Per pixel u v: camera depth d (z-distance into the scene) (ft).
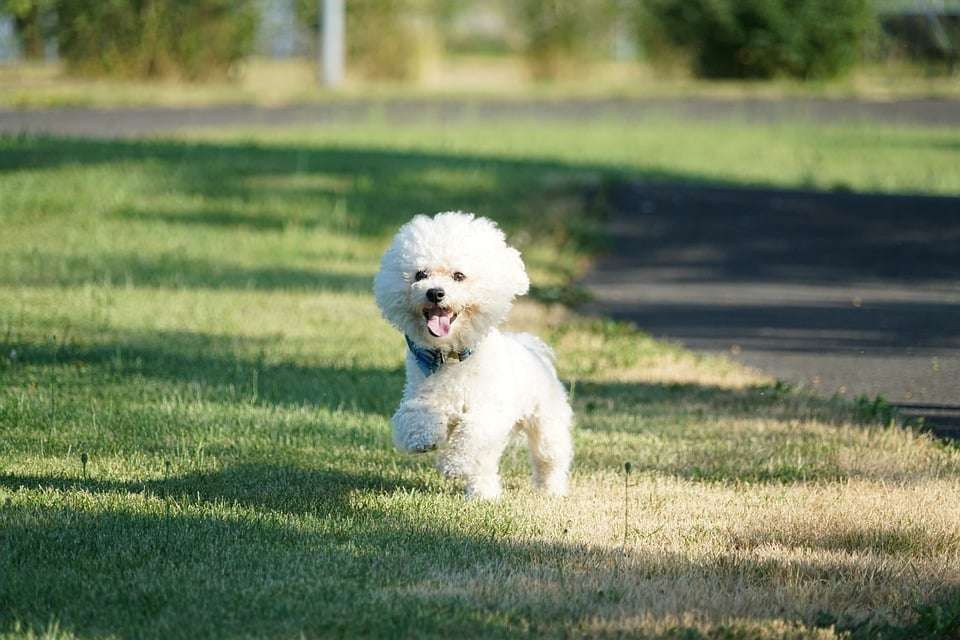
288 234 60.54
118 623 19.22
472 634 18.99
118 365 37.32
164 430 31.32
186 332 43.19
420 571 21.67
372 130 98.48
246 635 18.83
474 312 25.16
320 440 31.14
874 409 34.35
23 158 72.49
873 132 107.34
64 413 32.40
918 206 66.85
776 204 68.49
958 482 28.25
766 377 39.34
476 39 172.86
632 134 102.83
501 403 25.38
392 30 138.31
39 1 119.03
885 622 19.88
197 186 68.28
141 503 25.09
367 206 66.18
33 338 40.98
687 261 58.90
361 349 41.91
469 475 25.25
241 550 22.44
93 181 67.51
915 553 23.50
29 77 122.72
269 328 44.60
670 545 23.58
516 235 61.77
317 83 130.41
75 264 53.83
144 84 122.62
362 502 25.86
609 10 148.56
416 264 25.07
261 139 88.94
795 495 27.17
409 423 24.97
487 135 98.32
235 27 126.11
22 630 18.93
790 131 107.24
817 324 46.96
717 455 30.71
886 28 153.17
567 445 27.53
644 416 34.81
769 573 22.07
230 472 27.86
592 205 68.80
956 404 36.06
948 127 111.14
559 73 148.36
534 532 24.12
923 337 44.68
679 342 44.47
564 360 41.06
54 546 22.39
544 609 19.94
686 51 147.33
